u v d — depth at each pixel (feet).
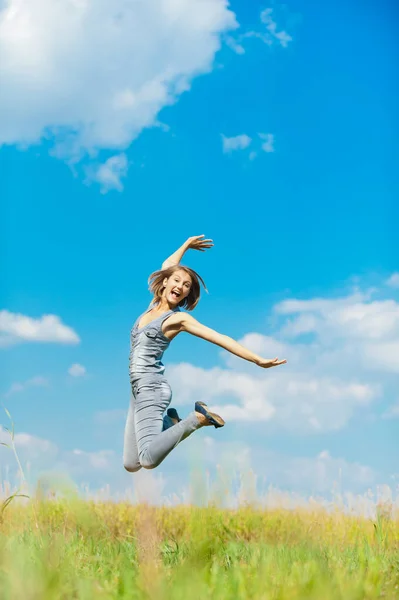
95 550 13.93
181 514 18.03
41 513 14.38
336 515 19.01
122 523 17.42
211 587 10.24
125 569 11.42
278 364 15.35
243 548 14.26
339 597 9.73
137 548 12.66
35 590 9.13
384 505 17.76
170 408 16.81
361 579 10.70
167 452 15.39
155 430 15.93
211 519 12.26
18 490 14.14
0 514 14.30
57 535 13.69
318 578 10.17
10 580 9.16
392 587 10.74
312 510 19.42
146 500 12.32
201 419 15.24
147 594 9.52
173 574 10.67
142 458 15.75
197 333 16.15
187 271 17.33
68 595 9.55
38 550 11.73
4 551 10.93
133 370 16.56
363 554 13.35
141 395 16.28
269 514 19.02
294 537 16.67
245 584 10.28
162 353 16.72
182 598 9.49
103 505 19.67
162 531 15.83
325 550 14.44
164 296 17.39
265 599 9.50
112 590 10.06
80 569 11.75
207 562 11.25
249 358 15.44
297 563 12.21
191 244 18.89
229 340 15.71
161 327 16.46
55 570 9.86
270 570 11.24
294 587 9.72
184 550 12.70
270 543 15.69
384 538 15.44
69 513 15.51
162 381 16.48
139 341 16.60
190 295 17.63
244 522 16.71
